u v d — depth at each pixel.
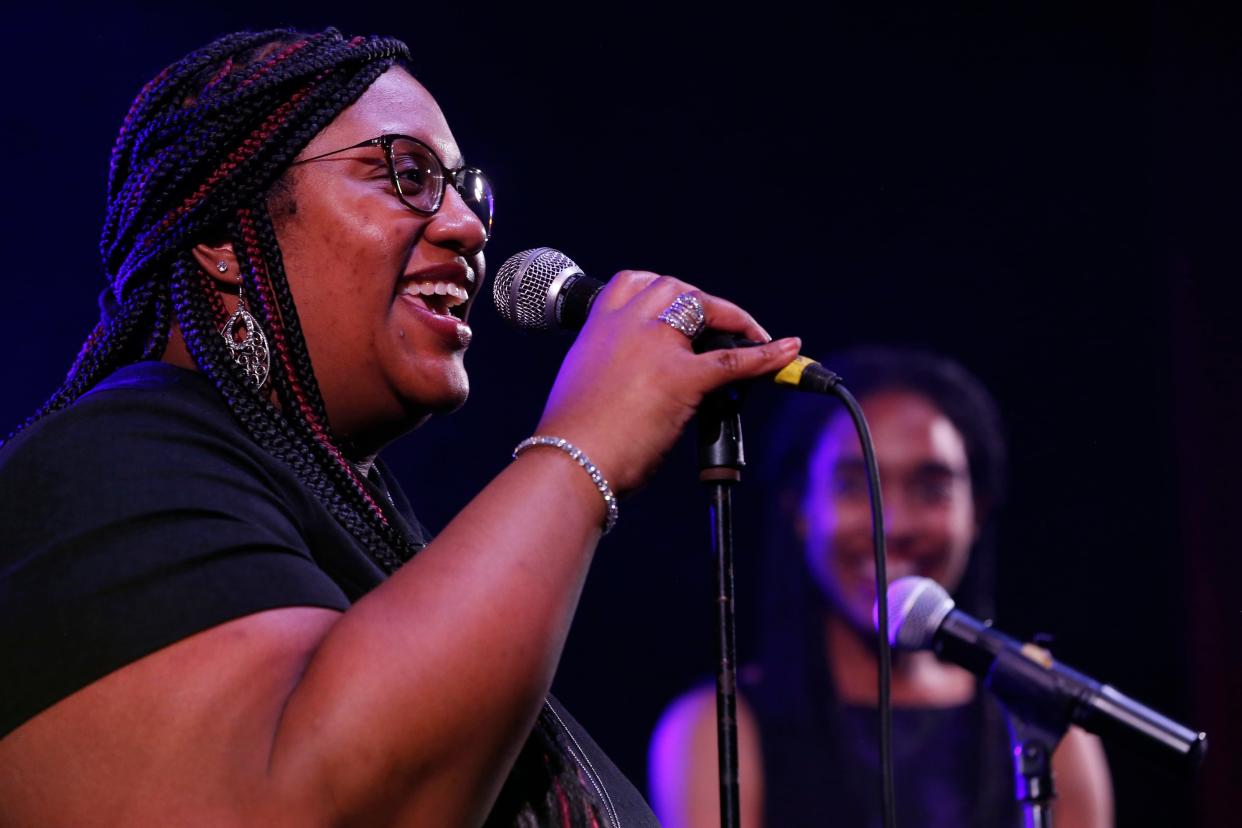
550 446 3.87
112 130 12.46
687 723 9.08
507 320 5.09
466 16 14.45
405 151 4.86
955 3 15.08
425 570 3.56
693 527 13.82
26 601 3.54
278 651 3.50
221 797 3.32
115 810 3.37
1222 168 13.77
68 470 3.78
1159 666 13.23
